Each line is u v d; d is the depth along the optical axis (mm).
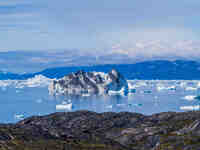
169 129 83438
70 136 82688
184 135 74000
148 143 78250
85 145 74750
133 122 99125
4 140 69938
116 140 84188
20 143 69500
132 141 82062
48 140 74938
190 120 88500
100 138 83750
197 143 68000
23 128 85812
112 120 102125
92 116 107562
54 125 95688
